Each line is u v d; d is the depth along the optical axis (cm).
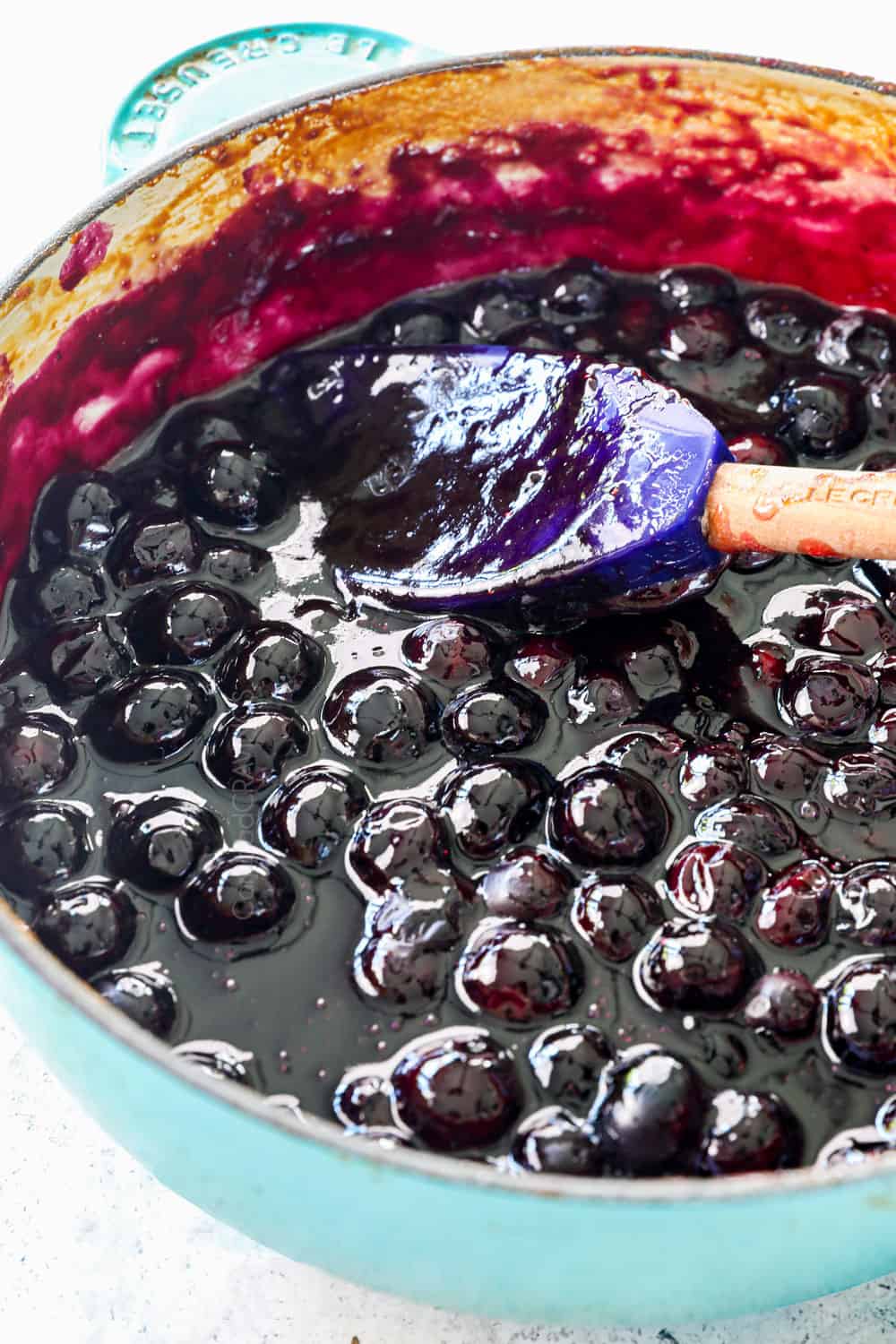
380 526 54
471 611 52
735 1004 47
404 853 48
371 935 48
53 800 50
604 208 58
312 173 55
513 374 54
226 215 55
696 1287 43
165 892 48
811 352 57
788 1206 40
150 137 58
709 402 57
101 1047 41
